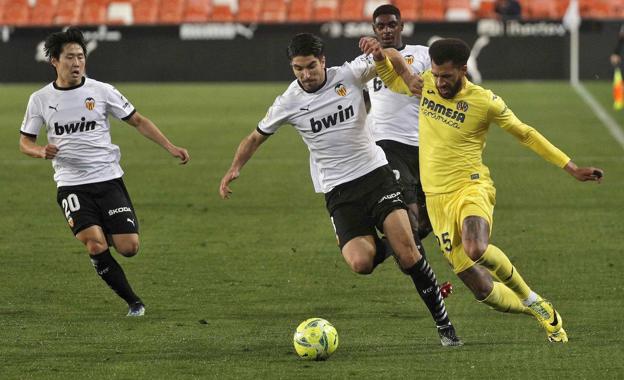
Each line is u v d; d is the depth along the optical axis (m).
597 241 26.09
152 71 73.69
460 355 16.61
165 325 18.80
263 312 19.75
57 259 24.55
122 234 20.03
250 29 73.12
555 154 17.42
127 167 39.06
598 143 43.81
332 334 16.42
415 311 19.75
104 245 19.56
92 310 19.97
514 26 71.06
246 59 73.31
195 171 37.97
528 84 69.31
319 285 21.91
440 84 17.48
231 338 17.84
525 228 27.88
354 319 19.17
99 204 20.09
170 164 39.66
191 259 24.52
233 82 73.38
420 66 22.08
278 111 18.27
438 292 17.23
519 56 71.12
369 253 17.81
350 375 15.54
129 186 35.09
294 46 17.72
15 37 74.19
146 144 45.34
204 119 53.38
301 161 40.12
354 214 18.16
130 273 23.11
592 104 57.56
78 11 84.56
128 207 20.25
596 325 18.50
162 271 23.30
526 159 40.22
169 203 32.03
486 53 71.25
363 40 17.98
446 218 17.89
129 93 66.88
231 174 18.47
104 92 20.30
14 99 63.91
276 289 21.59
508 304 17.84
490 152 42.16
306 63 17.69
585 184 34.62
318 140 18.20
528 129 17.50
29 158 41.41
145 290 21.58
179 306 20.27
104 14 84.44
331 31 72.50
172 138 46.72
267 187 34.69
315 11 83.19
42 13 84.69
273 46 73.00
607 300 20.38
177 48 73.50
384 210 17.83
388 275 22.75
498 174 36.91
